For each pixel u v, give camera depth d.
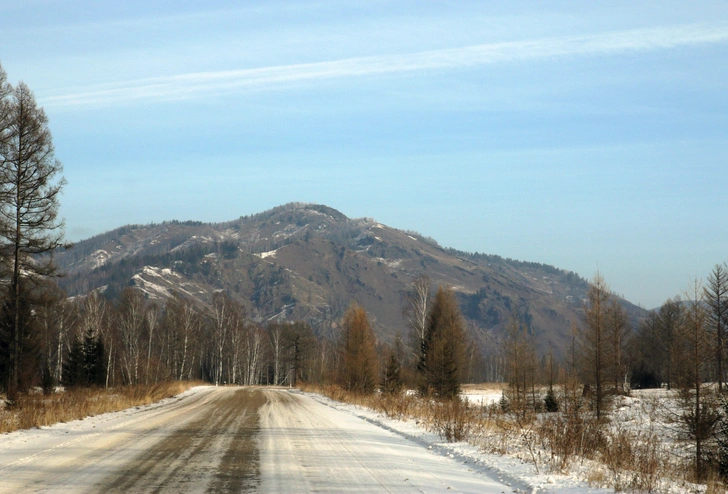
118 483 9.04
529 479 10.06
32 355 40.00
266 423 19.75
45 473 9.84
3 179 29.28
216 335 103.69
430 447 14.62
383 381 51.06
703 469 18.06
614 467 11.53
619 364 42.62
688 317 26.75
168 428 17.73
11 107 29.52
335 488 8.86
